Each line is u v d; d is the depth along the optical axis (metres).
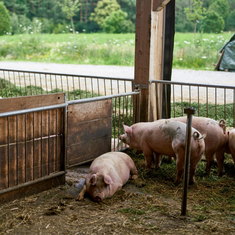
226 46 15.96
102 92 10.36
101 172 3.68
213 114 7.47
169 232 3.02
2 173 3.44
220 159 4.59
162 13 6.00
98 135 4.80
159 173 4.63
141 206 3.57
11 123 3.44
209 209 3.56
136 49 5.41
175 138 4.07
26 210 3.37
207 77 13.89
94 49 21.73
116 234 2.96
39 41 24.92
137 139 4.65
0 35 32.56
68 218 3.23
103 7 41.81
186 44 22.19
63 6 36.91
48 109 3.71
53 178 3.96
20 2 42.12
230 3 38.09
